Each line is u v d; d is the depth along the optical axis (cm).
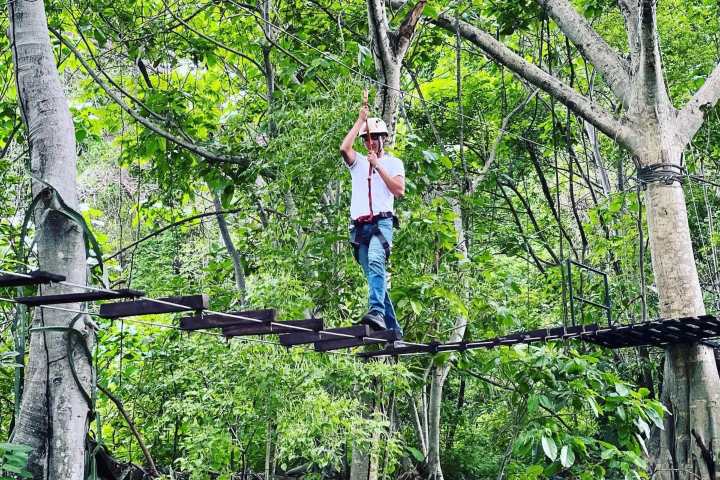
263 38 1280
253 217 1311
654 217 1239
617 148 1766
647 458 1211
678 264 1212
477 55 1784
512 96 1798
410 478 1373
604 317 1497
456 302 1028
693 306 1201
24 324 775
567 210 2091
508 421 1292
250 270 1224
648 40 1222
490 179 1703
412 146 1136
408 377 1134
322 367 980
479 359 1230
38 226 775
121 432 1293
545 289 1549
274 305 956
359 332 716
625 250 1490
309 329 716
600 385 1021
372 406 1080
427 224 1071
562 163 2138
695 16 1730
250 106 1416
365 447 1009
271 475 1105
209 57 1352
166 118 1297
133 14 1305
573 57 1806
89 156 1920
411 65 1584
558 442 970
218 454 1023
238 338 927
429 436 1428
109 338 1238
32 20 827
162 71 1505
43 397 755
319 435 1024
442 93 1719
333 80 1080
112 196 1864
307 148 994
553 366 1035
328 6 1389
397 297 1039
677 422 1177
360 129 769
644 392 1013
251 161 1228
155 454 1316
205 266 1336
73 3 1266
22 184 1082
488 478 1577
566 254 1970
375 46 1033
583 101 1304
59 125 808
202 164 1284
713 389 1167
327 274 1052
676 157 1255
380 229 741
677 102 1811
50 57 830
